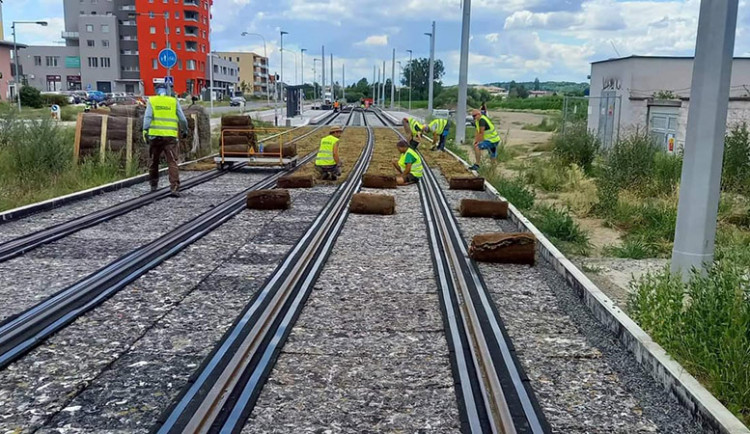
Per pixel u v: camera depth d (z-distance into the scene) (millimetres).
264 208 11367
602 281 7988
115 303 6273
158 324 5734
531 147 27594
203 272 7379
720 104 6668
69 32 116500
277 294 6453
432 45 50781
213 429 3994
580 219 12016
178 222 10117
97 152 15531
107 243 8648
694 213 6852
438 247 8727
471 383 4629
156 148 12805
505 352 5129
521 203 12773
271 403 4363
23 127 15969
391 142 27734
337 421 4137
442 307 6250
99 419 4090
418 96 141625
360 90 179625
